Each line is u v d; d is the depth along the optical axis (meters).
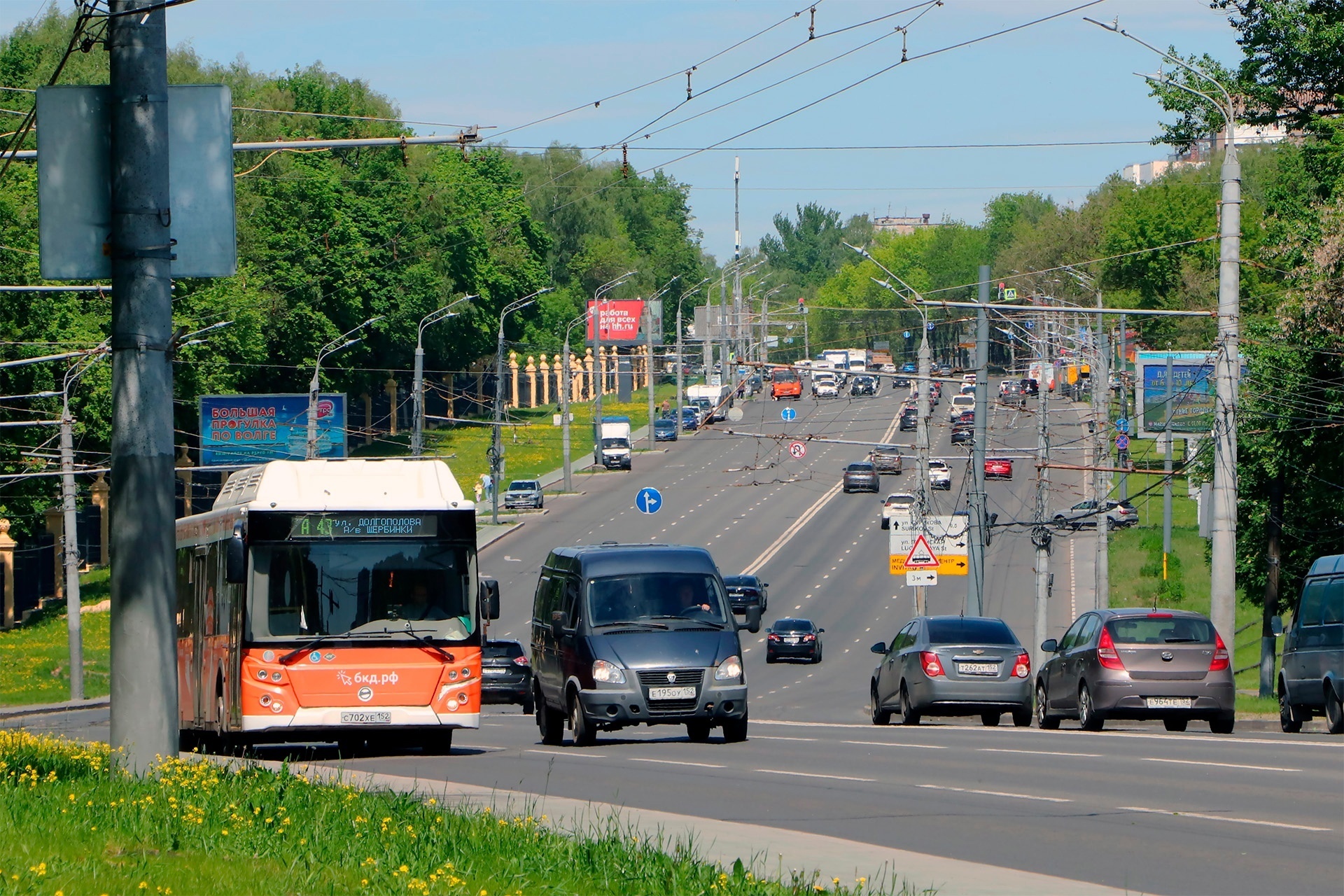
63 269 47.66
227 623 77.56
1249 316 181.62
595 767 64.38
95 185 47.91
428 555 75.88
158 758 47.69
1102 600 180.00
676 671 78.12
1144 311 113.00
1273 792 51.75
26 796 42.44
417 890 29.31
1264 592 183.75
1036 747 71.38
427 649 74.69
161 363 48.03
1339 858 38.28
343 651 73.88
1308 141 193.12
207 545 84.31
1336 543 174.50
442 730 75.62
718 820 44.81
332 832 36.38
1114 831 43.00
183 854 33.78
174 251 48.66
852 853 38.62
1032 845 40.56
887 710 103.06
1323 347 159.88
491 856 34.00
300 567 74.50
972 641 95.38
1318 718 99.44
